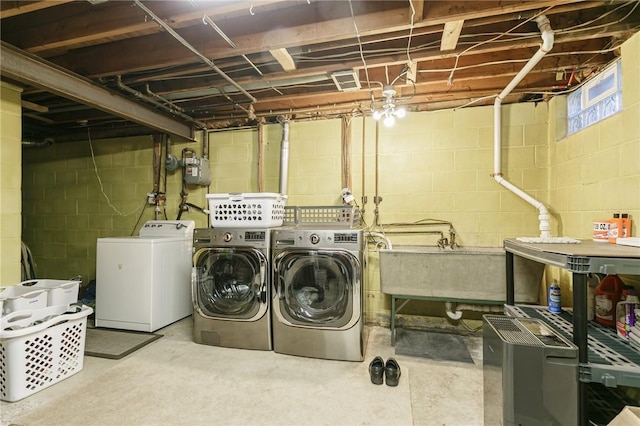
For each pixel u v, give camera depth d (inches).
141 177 158.2
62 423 66.1
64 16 79.3
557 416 53.3
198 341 106.4
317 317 95.9
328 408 71.1
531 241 77.6
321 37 78.1
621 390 70.2
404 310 125.5
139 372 87.3
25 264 153.0
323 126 135.6
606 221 75.9
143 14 72.7
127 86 109.4
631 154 74.4
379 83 109.4
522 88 111.7
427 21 71.7
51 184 168.6
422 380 84.4
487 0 68.2
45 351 78.9
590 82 91.8
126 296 118.7
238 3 67.4
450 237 121.6
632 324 61.7
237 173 146.9
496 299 99.8
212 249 105.2
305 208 122.9
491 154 119.4
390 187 128.8
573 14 77.8
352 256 93.4
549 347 53.5
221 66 95.4
